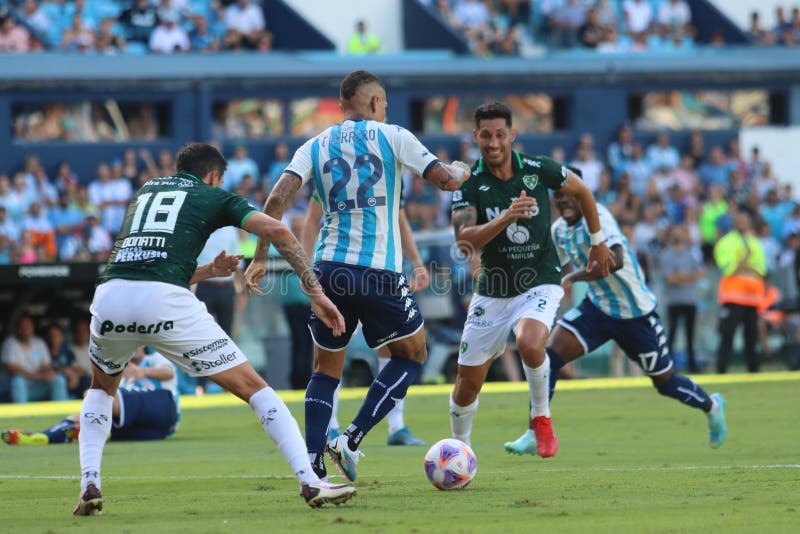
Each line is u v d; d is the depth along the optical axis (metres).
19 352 60.56
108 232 76.44
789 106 100.88
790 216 88.56
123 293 21.47
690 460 31.81
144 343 21.77
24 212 73.75
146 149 82.31
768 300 75.75
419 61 93.44
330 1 106.81
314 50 101.62
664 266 70.75
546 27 112.06
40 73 80.00
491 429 43.81
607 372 69.94
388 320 25.30
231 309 56.09
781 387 60.84
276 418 21.75
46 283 60.47
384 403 25.62
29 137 80.06
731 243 69.69
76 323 62.56
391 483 26.91
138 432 41.34
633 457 33.03
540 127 95.19
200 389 63.66
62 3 91.81
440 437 41.03
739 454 33.44
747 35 115.81
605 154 95.31
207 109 84.56
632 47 111.38
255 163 85.94
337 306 25.22
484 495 24.20
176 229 21.86
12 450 38.19
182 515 21.64
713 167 94.38
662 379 35.69
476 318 29.84
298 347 62.31
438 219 81.38
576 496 23.80
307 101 88.50
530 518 20.45
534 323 28.84
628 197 84.62
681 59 100.19
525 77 93.88
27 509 23.05
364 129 25.28
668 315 71.00
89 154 80.69
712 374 70.81
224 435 43.47
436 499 23.58
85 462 22.22
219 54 88.56
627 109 96.44
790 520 19.75
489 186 29.27
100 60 83.88
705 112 99.44
